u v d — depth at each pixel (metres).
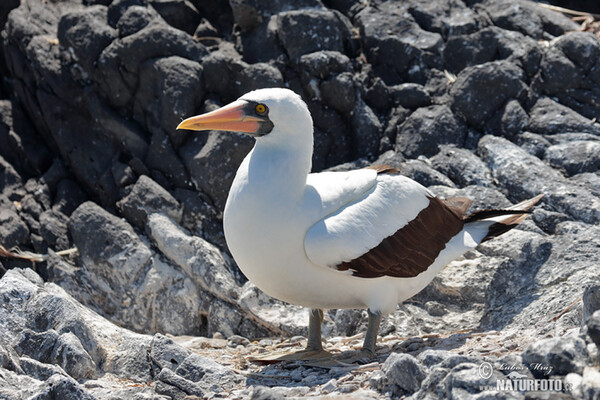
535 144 14.21
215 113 9.70
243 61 15.62
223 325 12.76
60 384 7.90
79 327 10.04
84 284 13.46
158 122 14.68
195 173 14.08
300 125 9.55
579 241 11.65
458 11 16.53
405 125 14.80
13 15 16.02
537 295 11.12
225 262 13.44
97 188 14.68
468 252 12.30
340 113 15.02
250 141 13.98
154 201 13.75
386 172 10.60
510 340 9.48
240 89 14.95
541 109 14.78
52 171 15.20
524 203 11.85
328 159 14.95
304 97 15.07
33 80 15.56
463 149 14.36
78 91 15.14
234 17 15.94
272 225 9.39
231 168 13.98
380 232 9.76
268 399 7.49
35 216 14.64
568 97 15.07
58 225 14.30
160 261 13.36
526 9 16.59
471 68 14.98
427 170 13.77
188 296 13.05
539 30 16.30
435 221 10.58
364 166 14.45
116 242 13.44
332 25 15.46
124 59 14.84
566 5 18.28
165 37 15.02
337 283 9.77
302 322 12.31
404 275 10.06
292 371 9.70
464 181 13.74
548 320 10.30
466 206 11.45
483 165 13.84
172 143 14.48
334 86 14.76
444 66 15.86
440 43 15.95
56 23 16.31
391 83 15.77
